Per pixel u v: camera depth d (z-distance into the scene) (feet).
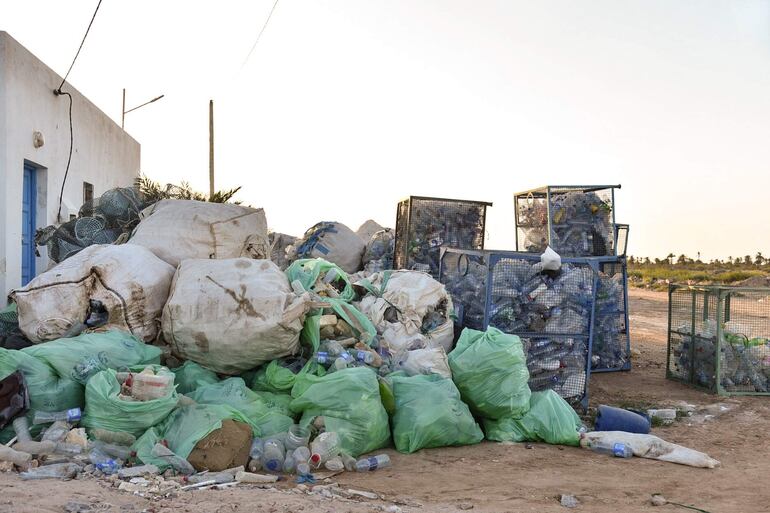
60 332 20.72
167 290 22.52
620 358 36.19
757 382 30.04
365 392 18.90
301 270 24.52
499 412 21.58
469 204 39.91
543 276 26.55
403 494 15.80
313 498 14.64
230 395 19.16
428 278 26.32
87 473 15.56
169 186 40.91
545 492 16.28
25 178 35.60
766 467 19.06
